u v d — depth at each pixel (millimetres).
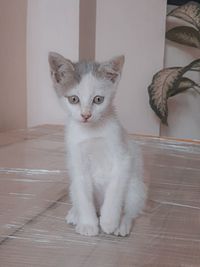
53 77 1030
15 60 2285
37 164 1435
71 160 994
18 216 971
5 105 2221
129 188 994
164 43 2545
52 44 2332
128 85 2623
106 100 979
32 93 2445
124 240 861
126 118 2666
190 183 1299
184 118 2699
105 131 961
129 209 1001
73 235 879
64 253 783
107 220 914
